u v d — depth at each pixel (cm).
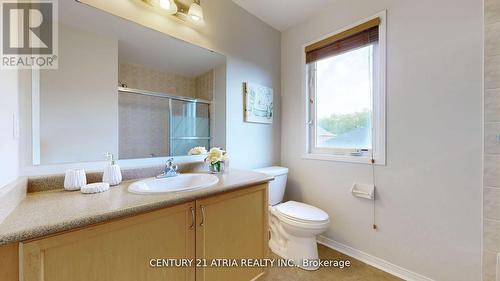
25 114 97
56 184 103
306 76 218
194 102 167
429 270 140
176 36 152
